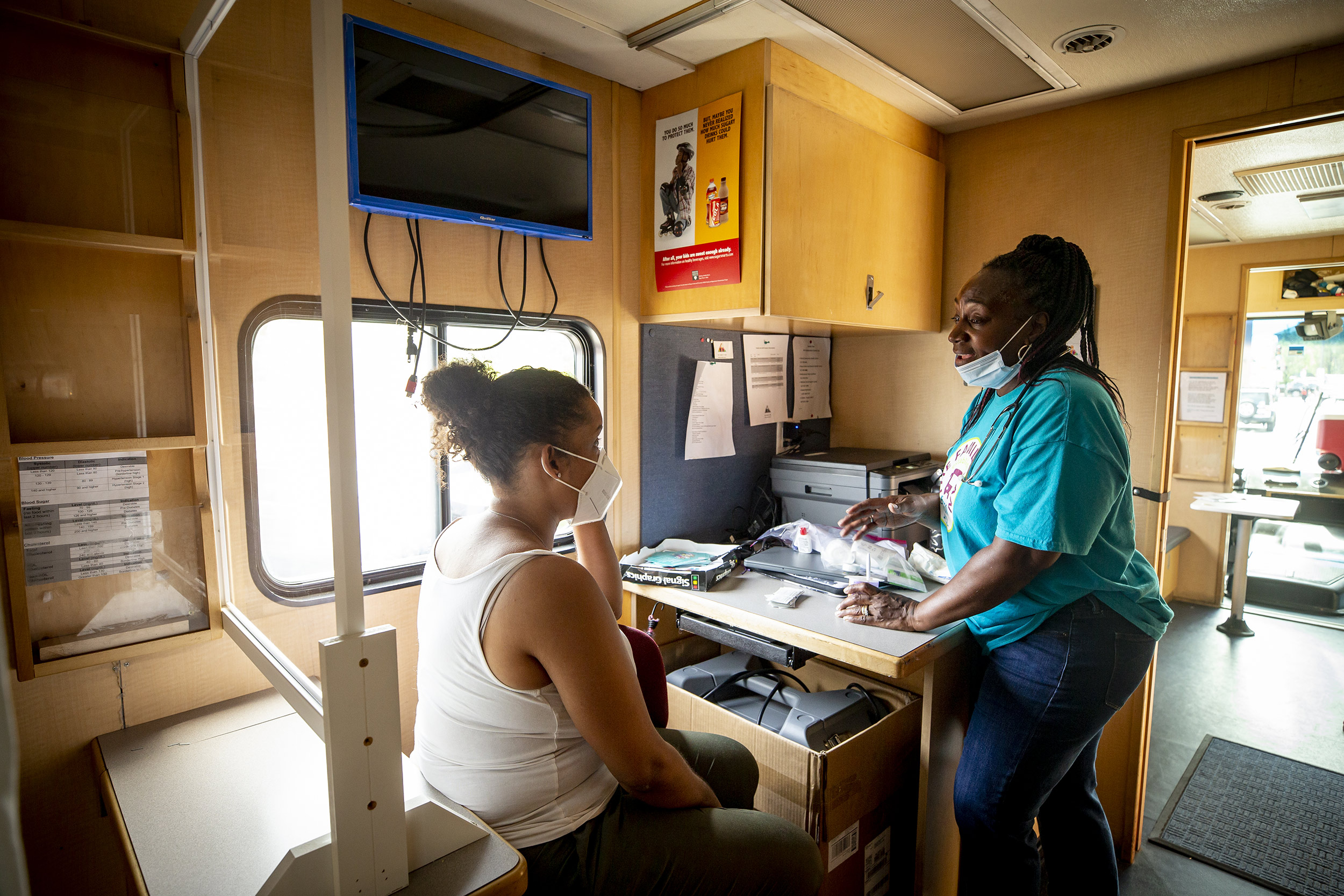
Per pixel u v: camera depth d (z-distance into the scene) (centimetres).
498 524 115
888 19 166
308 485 99
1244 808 231
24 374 115
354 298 155
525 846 105
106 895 132
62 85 116
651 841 108
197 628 135
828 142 194
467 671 104
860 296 210
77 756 127
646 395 216
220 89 118
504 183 169
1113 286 212
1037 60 186
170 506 131
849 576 183
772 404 256
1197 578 458
